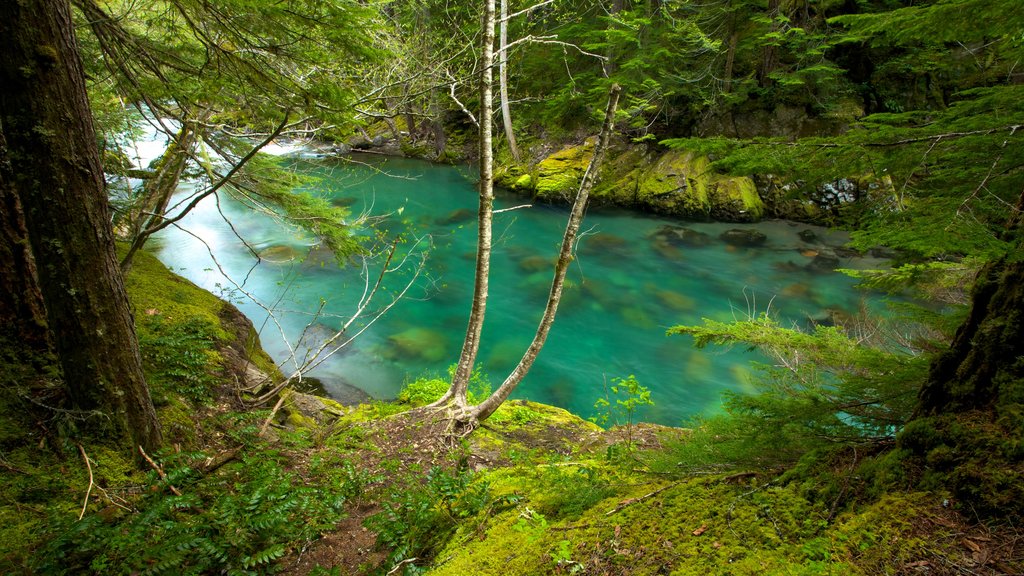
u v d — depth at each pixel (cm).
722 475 273
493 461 571
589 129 2092
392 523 378
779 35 1523
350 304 1180
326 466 509
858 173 241
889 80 1716
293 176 798
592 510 275
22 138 311
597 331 1154
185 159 696
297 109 521
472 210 1908
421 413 646
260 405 612
